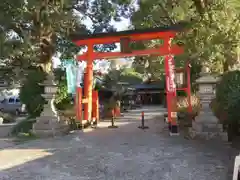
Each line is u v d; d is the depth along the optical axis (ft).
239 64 34.68
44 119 36.06
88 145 28.78
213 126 30.68
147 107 113.80
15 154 24.91
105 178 17.72
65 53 52.95
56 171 19.44
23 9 38.75
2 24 38.47
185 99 46.24
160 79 104.01
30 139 33.53
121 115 67.62
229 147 26.43
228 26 26.63
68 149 26.86
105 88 76.18
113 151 25.58
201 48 28.40
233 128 31.86
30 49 41.42
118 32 39.68
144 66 92.79
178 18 45.37
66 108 45.24
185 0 37.86
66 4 41.39
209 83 31.55
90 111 44.83
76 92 41.29
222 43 27.40
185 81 46.93
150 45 60.23
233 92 28.99
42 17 41.60
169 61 36.76
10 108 88.89
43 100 40.22
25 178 17.93
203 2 31.86
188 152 24.52
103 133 37.52
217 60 30.30
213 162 20.86
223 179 16.83
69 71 40.11
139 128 42.01
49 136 35.12
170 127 35.40
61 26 46.52
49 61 45.55
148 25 53.36
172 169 19.31
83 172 19.11
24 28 43.37
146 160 21.98
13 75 48.34
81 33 43.32
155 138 32.37
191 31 29.96
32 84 41.73
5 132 43.32
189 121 40.37
